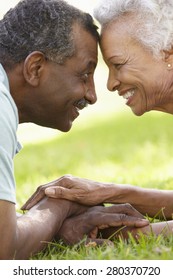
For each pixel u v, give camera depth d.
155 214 5.18
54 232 4.62
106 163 11.55
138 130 16.19
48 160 12.61
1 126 4.11
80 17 4.68
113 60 4.95
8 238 4.10
